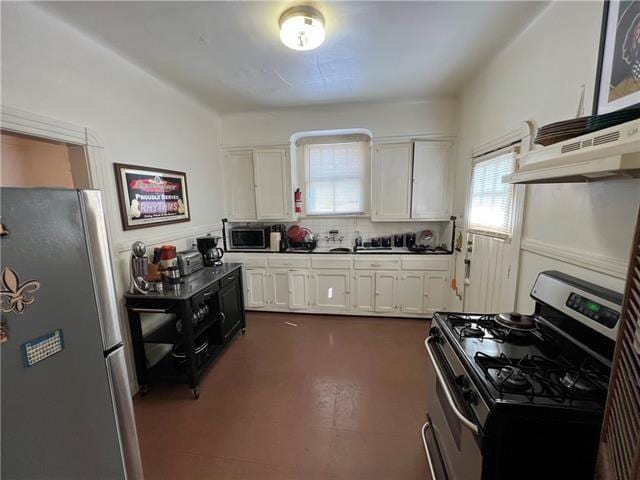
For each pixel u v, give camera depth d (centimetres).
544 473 80
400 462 155
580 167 84
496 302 207
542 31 160
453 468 108
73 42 176
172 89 271
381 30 183
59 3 152
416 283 334
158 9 159
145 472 151
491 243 217
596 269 117
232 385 223
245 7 159
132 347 214
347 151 381
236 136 363
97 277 97
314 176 392
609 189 112
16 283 74
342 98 305
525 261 172
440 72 245
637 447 51
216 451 164
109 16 164
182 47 200
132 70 223
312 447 165
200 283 236
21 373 75
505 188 196
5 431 73
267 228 381
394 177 340
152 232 247
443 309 332
